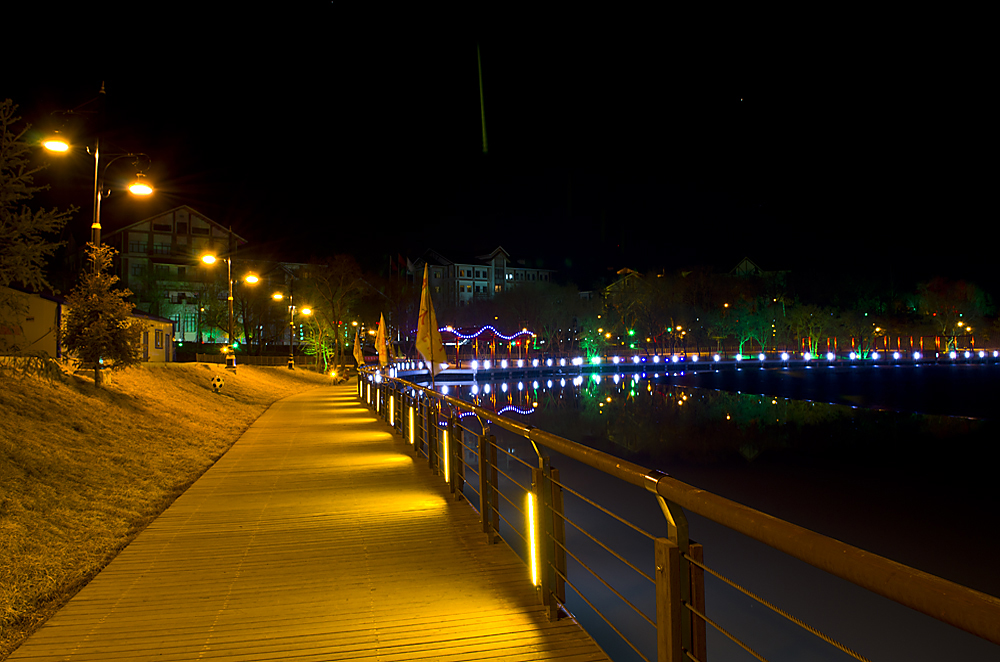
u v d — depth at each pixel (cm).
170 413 1456
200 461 1051
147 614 420
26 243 977
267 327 6600
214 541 594
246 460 1083
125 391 1473
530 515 450
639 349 9281
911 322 9994
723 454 1850
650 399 3934
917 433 2319
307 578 487
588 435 2250
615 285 9012
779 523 169
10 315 1458
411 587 463
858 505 1271
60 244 1007
